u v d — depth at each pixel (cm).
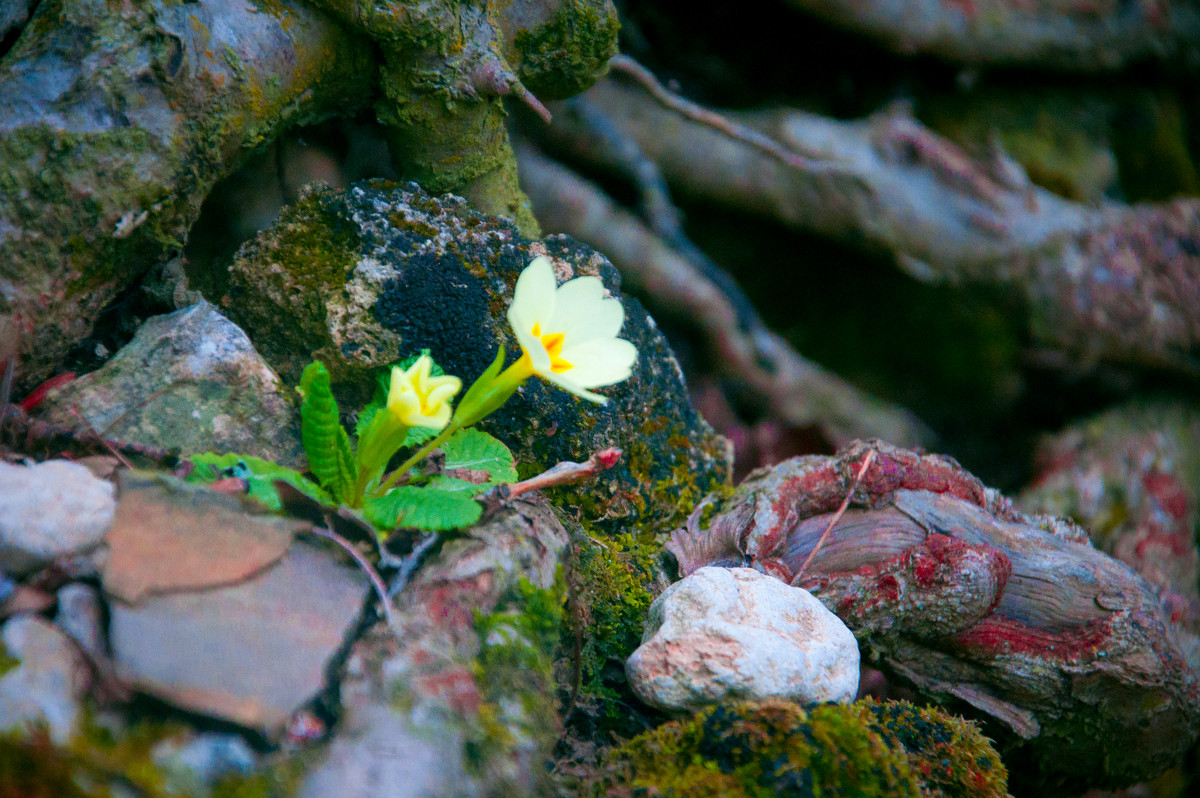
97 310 58
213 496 53
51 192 56
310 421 54
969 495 61
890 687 65
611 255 93
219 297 60
